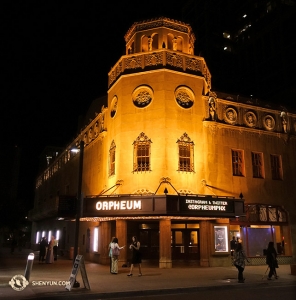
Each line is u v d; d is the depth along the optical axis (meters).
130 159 22.14
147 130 22.23
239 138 24.86
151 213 19.50
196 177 22.09
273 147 26.30
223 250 21.91
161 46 24.25
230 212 21.06
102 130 26.42
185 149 22.38
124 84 23.59
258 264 23.30
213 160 23.28
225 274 17.56
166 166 21.36
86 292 11.98
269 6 62.78
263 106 26.91
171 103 22.53
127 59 24.19
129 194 20.62
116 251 17.84
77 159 34.81
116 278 15.90
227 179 23.61
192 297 11.72
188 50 25.33
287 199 25.78
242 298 11.40
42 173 55.69
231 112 25.17
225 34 74.25
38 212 47.50
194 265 21.80
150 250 23.94
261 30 63.72
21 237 64.25
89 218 22.12
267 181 25.33
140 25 25.33
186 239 23.52
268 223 24.52
